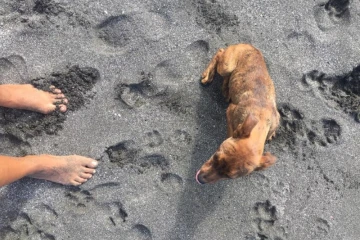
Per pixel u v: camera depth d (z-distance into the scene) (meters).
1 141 1.65
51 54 1.67
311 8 1.78
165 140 1.70
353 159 1.76
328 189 1.75
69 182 1.65
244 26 1.75
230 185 1.71
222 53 1.64
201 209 1.70
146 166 1.69
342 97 1.78
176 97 1.71
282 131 1.74
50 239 1.66
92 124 1.68
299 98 1.75
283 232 1.72
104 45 1.69
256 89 1.50
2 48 1.64
